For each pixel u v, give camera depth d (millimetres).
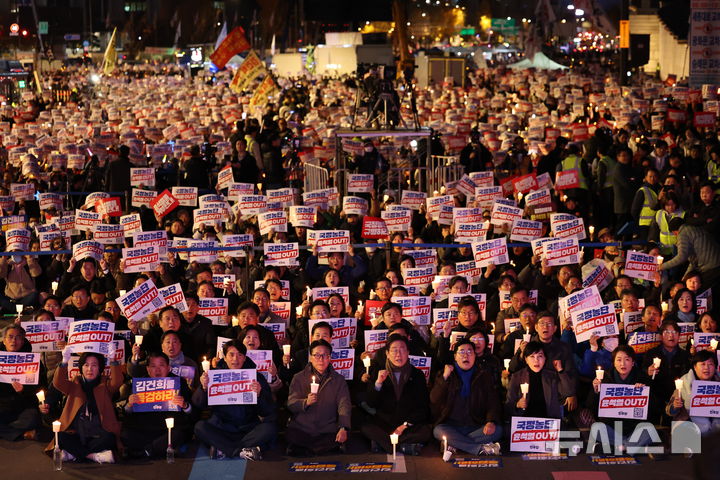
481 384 9336
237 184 16422
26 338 10086
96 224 14039
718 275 11805
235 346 9148
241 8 88875
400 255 12578
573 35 96188
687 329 10281
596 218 17516
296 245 12344
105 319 10289
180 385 9195
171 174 22156
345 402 9289
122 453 9133
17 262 14336
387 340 9375
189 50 94500
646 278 11938
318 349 9320
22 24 79125
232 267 13078
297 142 22797
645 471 8695
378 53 63500
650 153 18719
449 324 10383
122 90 55969
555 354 9578
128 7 103688
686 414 9266
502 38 110812
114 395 9938
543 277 12141
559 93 42812
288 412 10328
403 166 19953
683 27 60812
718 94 30219
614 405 9125
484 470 8758
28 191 17859
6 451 9297
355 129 18781
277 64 72000
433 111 33938
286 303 11367
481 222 13164
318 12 71062
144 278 11844
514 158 20641
